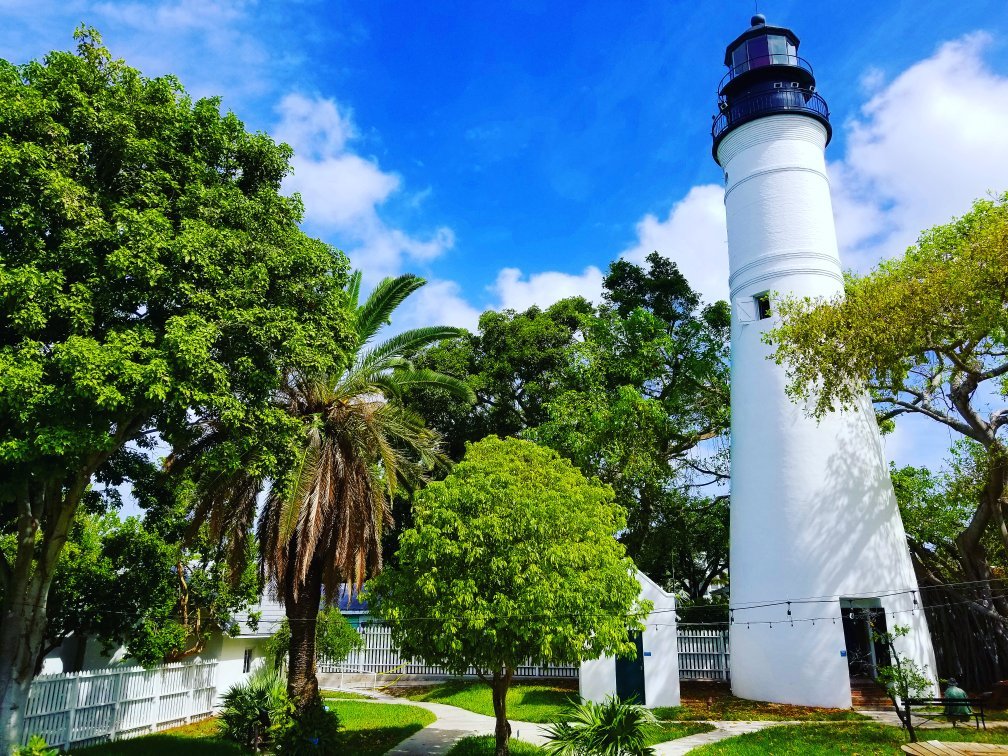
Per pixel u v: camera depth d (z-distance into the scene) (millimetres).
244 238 11789
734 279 22656
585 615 12547
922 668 18016
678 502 27750
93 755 14078
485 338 31375
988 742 13141
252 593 21609
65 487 13070
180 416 11133
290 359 11883
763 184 22234
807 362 18219
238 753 14844
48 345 10359
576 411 25000
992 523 23047
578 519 13547
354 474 14719
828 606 18266
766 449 20281
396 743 15297
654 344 26672
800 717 16734
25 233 10023
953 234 19047
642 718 11531
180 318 10359
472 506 13242
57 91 10734
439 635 12477
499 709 13180
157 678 18312
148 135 11695
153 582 17344
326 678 26719
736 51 24078
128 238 10438
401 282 16516
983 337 17062
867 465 19594
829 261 21391
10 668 11125
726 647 22156
